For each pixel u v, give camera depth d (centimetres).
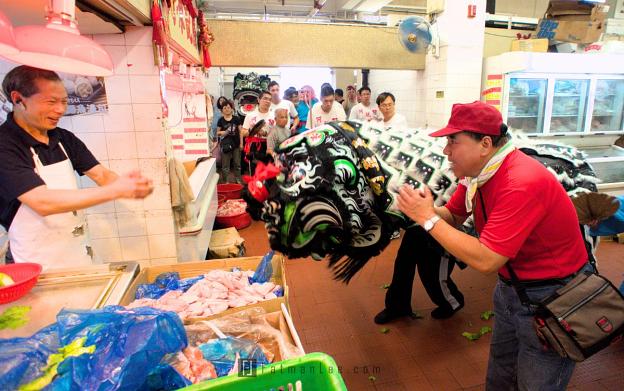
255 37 493
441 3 491
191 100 475
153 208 260
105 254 264
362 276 347
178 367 101
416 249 259
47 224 174
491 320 279
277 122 471
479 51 504
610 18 571
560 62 475
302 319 285
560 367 144
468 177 149
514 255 128
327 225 164
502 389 173
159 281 184
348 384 221
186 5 331
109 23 210
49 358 88
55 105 161
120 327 94
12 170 151
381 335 265
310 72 1008
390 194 175
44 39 117
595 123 530
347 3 725
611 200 171
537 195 126
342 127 186
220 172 647
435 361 239
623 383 219
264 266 194
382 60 529
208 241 352
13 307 135
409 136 194
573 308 131
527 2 767
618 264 355
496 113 131
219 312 153
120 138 247
